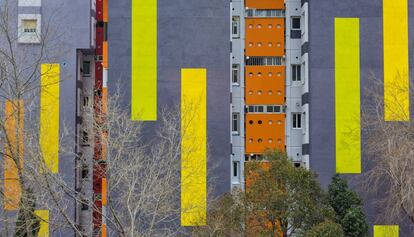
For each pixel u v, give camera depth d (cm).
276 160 2834
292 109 3741
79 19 3538
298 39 3766
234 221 2711
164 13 3512
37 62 2398
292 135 3725
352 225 2834
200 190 3316
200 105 3469
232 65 3762
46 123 3234
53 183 2309
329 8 3509
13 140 2177
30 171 1881
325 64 3484
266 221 2747
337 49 3491
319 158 3431
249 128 3722
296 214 2714
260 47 3762
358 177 3403
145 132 3412
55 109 3434
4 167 2266
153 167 2452
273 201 2706
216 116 3475
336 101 3459
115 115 3384
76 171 3438
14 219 2166
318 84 3475
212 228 2603
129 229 1930
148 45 3491
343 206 2933
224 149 3453
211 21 3525
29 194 2000
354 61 3481
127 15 3503
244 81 3756
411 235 3331
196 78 3488
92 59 3794
